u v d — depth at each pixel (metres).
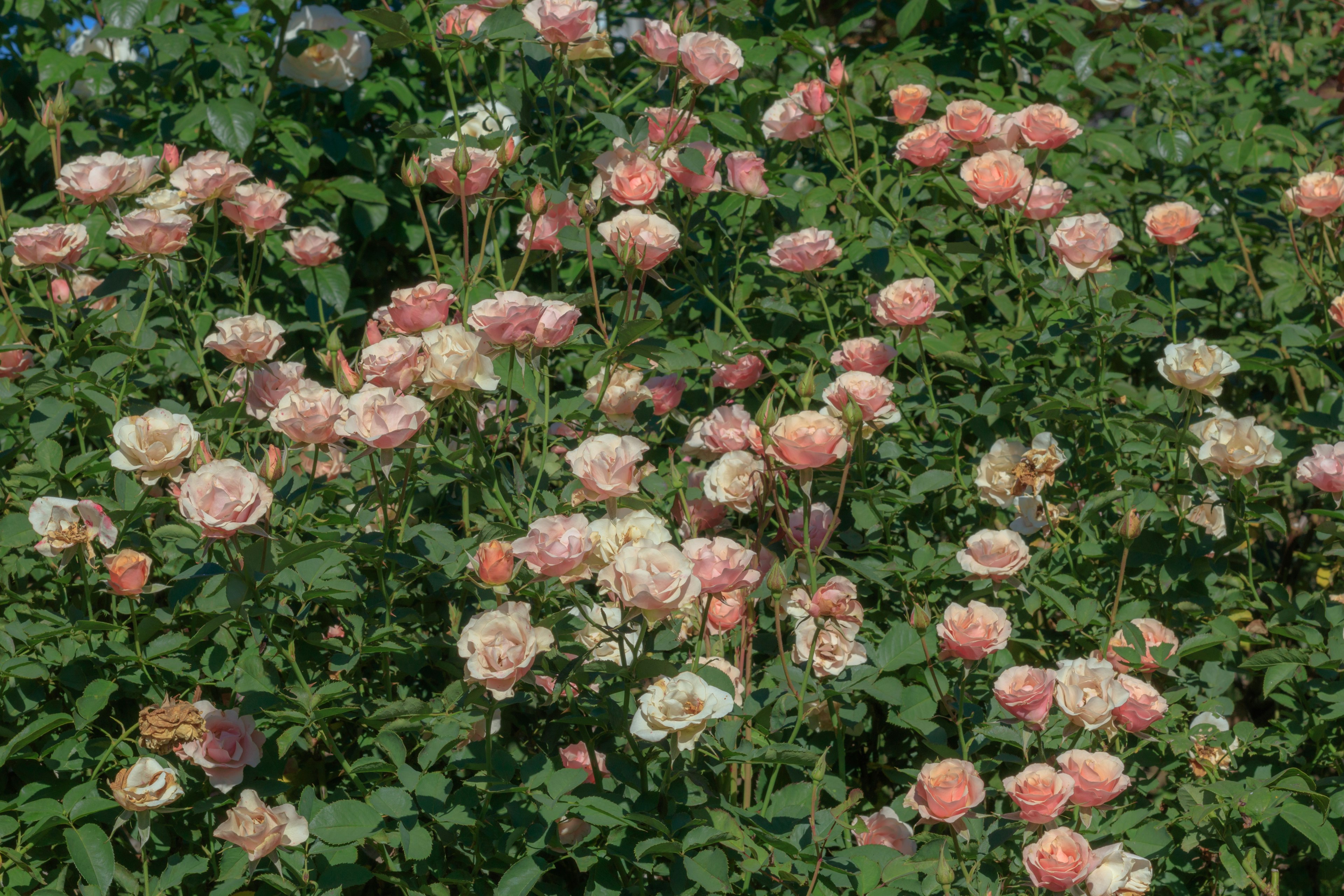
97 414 2.23
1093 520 2.29
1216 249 3.28
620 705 1.77
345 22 2.96
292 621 1.92
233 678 1.90
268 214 2.31
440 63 2.40
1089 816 1.87
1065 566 2.33
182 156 2.93
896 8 3.40
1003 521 2.44
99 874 1.69
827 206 3.05
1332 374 2.73
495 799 1.80
